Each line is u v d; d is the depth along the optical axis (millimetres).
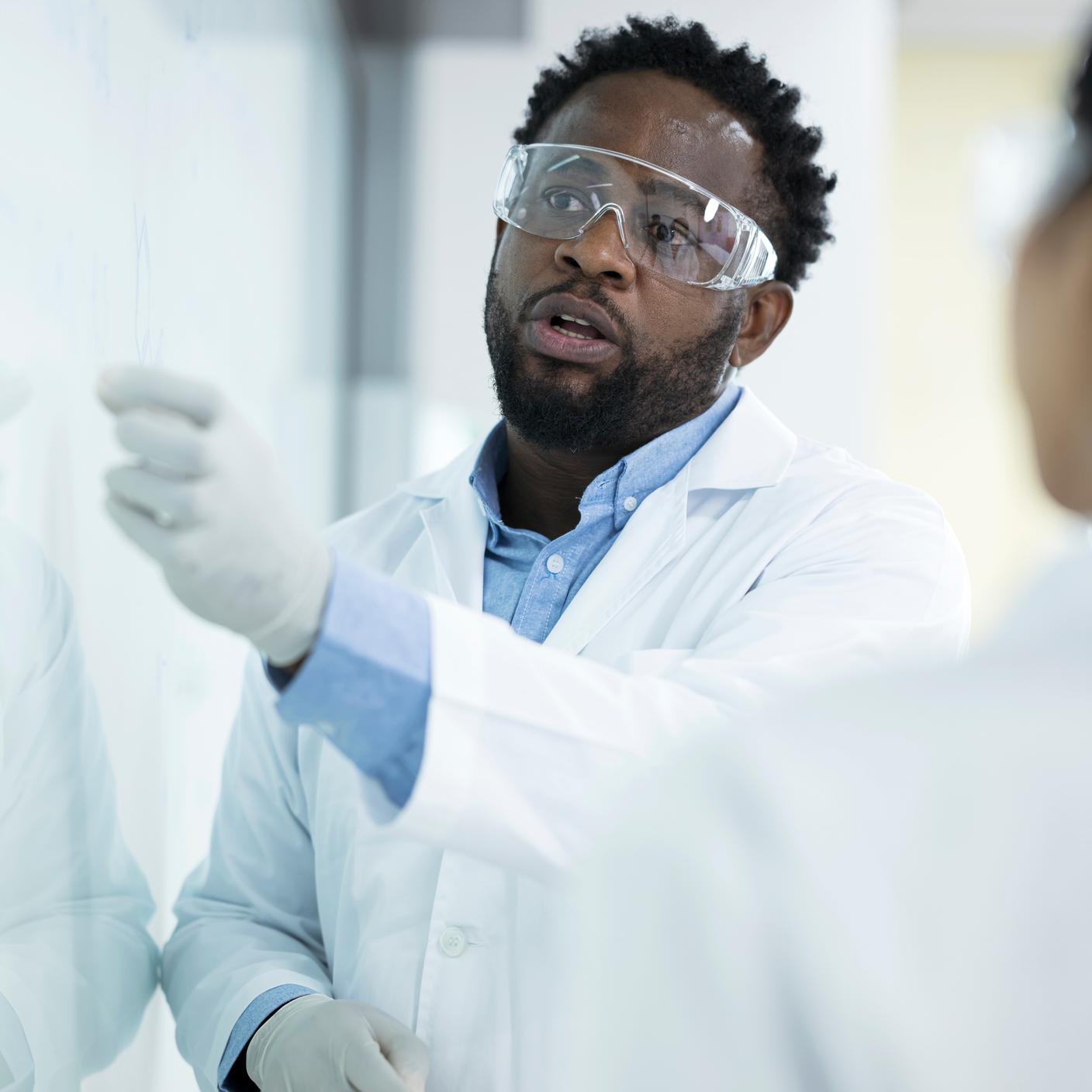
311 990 996
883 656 861
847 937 301
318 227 2209
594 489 1094
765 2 2570
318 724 684
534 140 1267
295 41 1933
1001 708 324
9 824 807
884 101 2684
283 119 1842
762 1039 304
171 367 1183
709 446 1141
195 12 1278
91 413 949
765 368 2572
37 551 842
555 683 714
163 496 608
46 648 865
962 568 1049
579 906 356
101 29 960
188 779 1315
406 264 2668
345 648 661
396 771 704
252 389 1633
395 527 1233
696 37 1153
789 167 1188
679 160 1089
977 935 297
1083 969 290
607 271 1022
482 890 948
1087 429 352
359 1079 837
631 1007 323
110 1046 1006
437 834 692
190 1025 1020
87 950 951
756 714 354
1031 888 300
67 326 888
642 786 351
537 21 2650
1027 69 3766
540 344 1046
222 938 1097
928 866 307
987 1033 289
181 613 1280
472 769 679
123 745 1054
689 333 1077
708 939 314
